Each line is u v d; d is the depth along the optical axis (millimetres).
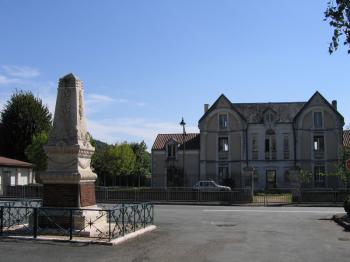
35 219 13562
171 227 18000
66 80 15961
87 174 15781
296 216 23500
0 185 41281
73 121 15727
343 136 57500
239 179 55281
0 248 12148
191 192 36812
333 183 53625
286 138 55188
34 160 51031
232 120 56312
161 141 59719
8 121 56250
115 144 77125
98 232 14617
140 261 10859
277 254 12094
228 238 14992
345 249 12953
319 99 54875
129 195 37562
